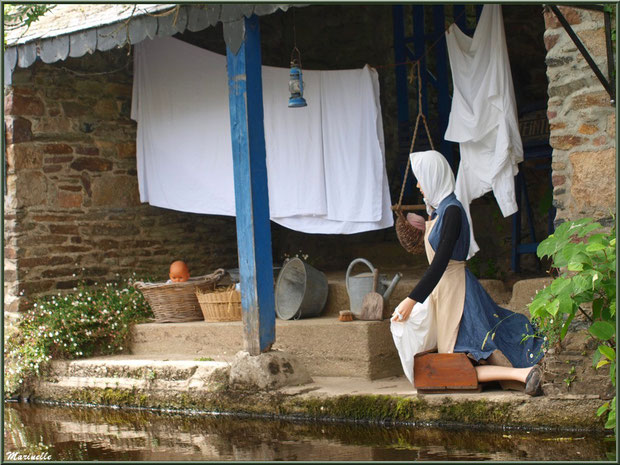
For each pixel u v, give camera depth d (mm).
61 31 6832
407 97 8641
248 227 5793
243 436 5117
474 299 5066
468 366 4961
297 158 7086
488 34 6133
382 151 6816
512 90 6129
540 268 7961
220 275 7449
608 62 4473
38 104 7758
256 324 5816
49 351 7082
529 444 4410
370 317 6133
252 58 5812
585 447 4277
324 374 6172
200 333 6914
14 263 7555
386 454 4363
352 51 9695
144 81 7945
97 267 8094
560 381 4730
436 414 5023
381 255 8719
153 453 4750
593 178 4719
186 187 7738
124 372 6570
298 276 7004
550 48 4871
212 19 5855
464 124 6203
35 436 5469
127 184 8398
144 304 7766
